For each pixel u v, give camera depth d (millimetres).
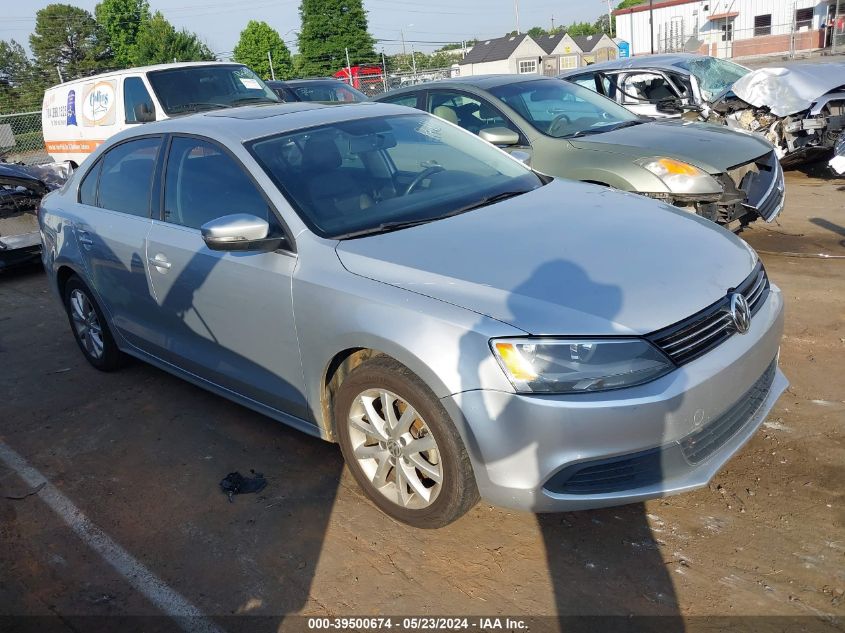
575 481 2617
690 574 2725
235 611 2781
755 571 2703
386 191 3633
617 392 2551
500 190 3803
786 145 8805
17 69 63781
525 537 3023
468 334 2641
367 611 2711
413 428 2973
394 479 3105
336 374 3258
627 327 2588
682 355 2654
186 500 3521
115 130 10422
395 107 4434
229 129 3873
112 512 3494
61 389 4953
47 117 11961
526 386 2562
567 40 59094
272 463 3768
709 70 10023
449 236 3184
